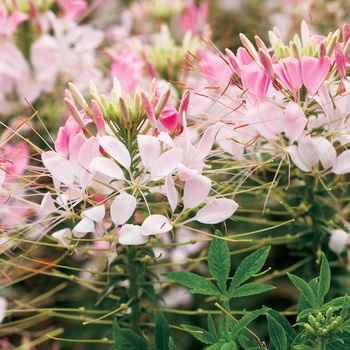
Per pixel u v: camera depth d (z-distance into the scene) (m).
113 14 1.90
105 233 1.10
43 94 1.47
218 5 1.80
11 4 1.48
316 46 1.15
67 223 1.33
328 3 1.54
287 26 1.63
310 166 1.13
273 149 1.16
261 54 1.10
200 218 1.08
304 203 1.24
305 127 1.16
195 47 1.39
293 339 1.02
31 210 1.24
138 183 1.08
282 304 1.41
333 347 0.99
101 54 1.59
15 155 1.24
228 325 1.00
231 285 1.00
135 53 1.36
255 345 1.04
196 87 1.37
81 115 1.09
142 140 1.06
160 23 1.72
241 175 1.23
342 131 1.14
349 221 1.36
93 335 1.41
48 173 1.19
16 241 1.22
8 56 1.45
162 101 1.07
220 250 1.00
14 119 1.47
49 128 1.46
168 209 1.23
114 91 1.12
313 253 1.25
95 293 1.42
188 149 1.07
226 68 1.27
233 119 1.16
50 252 1.39
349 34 1.13
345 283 1.27
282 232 1.43
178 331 1.41
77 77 1.49
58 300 1.41
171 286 1.30
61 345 1.41
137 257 1.15
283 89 1.15
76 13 1.52
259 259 1.00
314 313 1.00
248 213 1.44
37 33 1.48
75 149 1.07
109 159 1.06
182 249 1.42
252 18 1.79
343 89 1.12
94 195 1.13
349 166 1.13
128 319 1.20
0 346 1.30
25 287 1.39
